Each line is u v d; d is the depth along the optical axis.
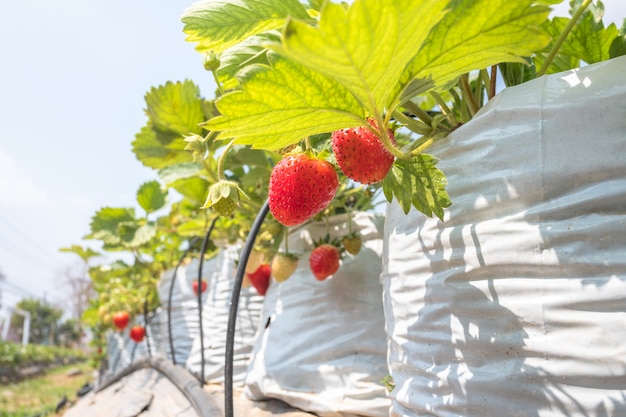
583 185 0.78
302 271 1.88
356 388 1.54
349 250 1.73
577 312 0.75
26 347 29.16
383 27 0.56
